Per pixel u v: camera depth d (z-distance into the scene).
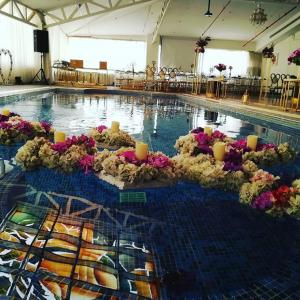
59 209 1.68
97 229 1.49
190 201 1.88
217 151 2.35
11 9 10.10
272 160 2.70
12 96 7.58
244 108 6.84
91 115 5.84
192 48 17.25
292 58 5.77
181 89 14.73
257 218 1.71
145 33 17.05
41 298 1.03
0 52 10.51
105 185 2.03
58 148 2.30
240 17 13.41
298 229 1.61
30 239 1.37
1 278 1.11
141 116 6.04
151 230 1.52
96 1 11.02
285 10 12.48
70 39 17.44
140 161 2.08
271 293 1.12
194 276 1.19
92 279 1.13
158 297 1.08
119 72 16.17
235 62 17.88
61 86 12.73
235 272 1.23
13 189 1.92
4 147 2.85
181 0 11.65
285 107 6.50
